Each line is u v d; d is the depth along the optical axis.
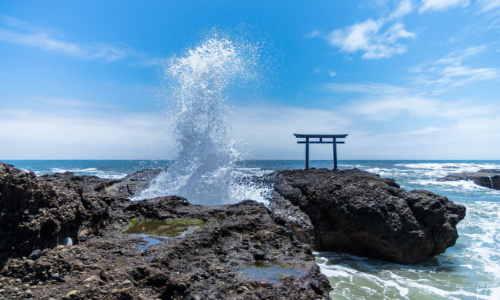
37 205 3.89
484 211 15.24
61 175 10.34
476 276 7.52
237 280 3.60
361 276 7.38
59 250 3.69
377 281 7.09
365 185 9.41
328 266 7.99
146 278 3.41
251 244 4.62
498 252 9.48
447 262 8.58
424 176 35.31
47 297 2.92
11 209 3.56
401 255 8.30
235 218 5.49
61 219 4.02
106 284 3.19
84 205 4.86
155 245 4.28
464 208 9.17
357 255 8.98
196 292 3.36
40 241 3.67
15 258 3.35
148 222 5.75
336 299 6.11
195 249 4.25
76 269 3.44
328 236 9.06
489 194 21.23
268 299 3.33
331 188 9.40
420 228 8.37
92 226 4.78
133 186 10.21
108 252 4.05
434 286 6.86
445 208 8.88
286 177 11.39
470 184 25.59
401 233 8.30
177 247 4.11
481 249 9.78
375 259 8.69
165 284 3.37
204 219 5.87
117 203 6.40
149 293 3.26
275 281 3.61
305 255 4.57
